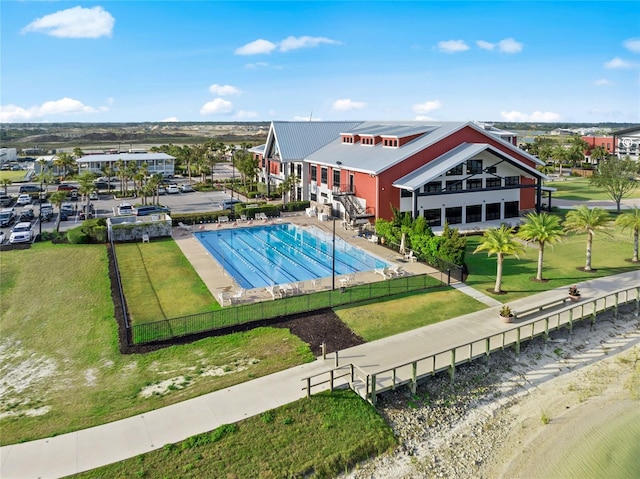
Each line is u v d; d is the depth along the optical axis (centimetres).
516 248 2998
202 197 7312
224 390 1995
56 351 2352
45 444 1680
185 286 3225
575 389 2197
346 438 1773
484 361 2350
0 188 8250
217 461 1623
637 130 11800
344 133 6166
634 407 2067
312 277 3578
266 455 1662
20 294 3095
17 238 4444
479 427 1938
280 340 2428
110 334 2503
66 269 3597
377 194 4697
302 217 5656
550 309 2808
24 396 1980
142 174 6675
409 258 3844
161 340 2423
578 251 4034
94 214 5903
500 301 2934
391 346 2361
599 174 6100
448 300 2952
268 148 7062
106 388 2027
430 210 4800
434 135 5044
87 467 1574
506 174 5116
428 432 1888
